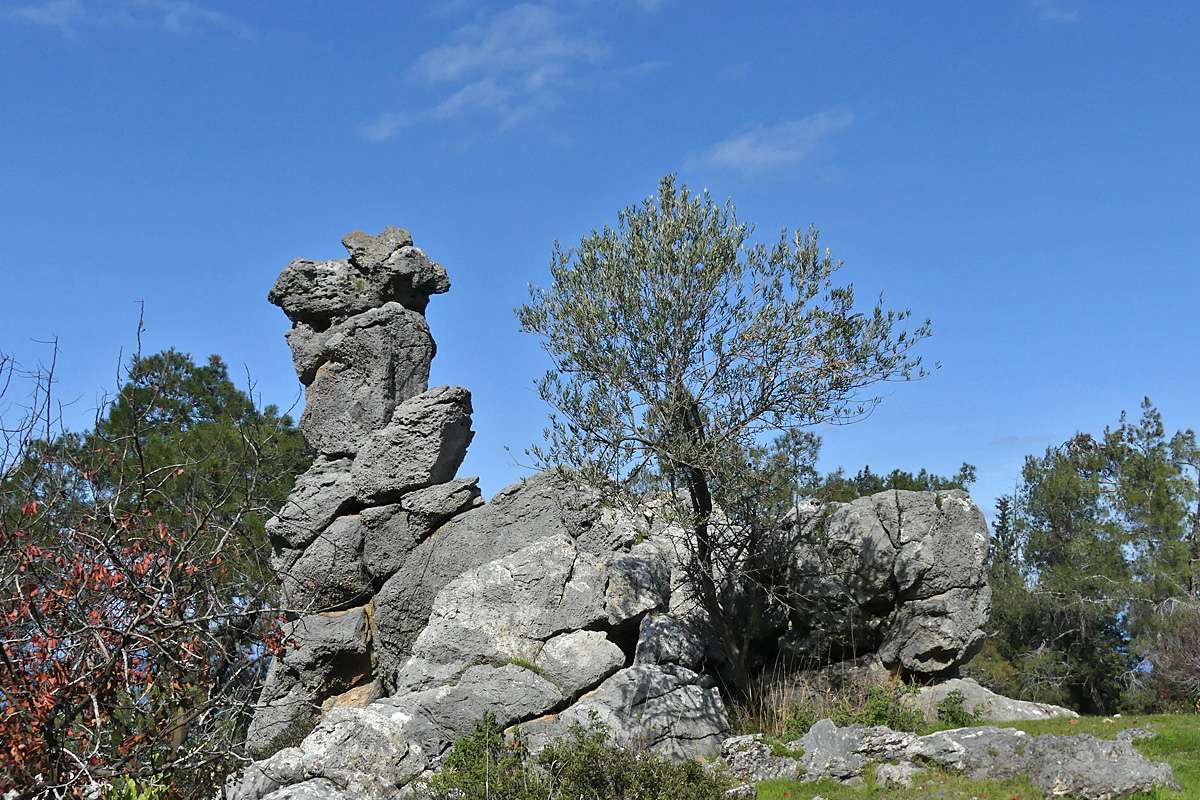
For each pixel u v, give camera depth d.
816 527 25.78
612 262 23.66
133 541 11.74
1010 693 36.59
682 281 23.23
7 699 10.52
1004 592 38.78
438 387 27.16
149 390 29.34
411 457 26.59
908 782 17.28
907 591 24.97
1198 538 39.34
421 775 19.19
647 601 24.06
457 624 23.34
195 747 11.84
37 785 10.55
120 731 11.38
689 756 20.78
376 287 28.77
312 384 28.59
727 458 23.42
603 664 22.33
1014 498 42.53
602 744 16.36
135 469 13.74
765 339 23.20
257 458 14.09
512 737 20.69
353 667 25.44
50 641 10.81
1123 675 35.88
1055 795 16.05
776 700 24.08
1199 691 32.31
